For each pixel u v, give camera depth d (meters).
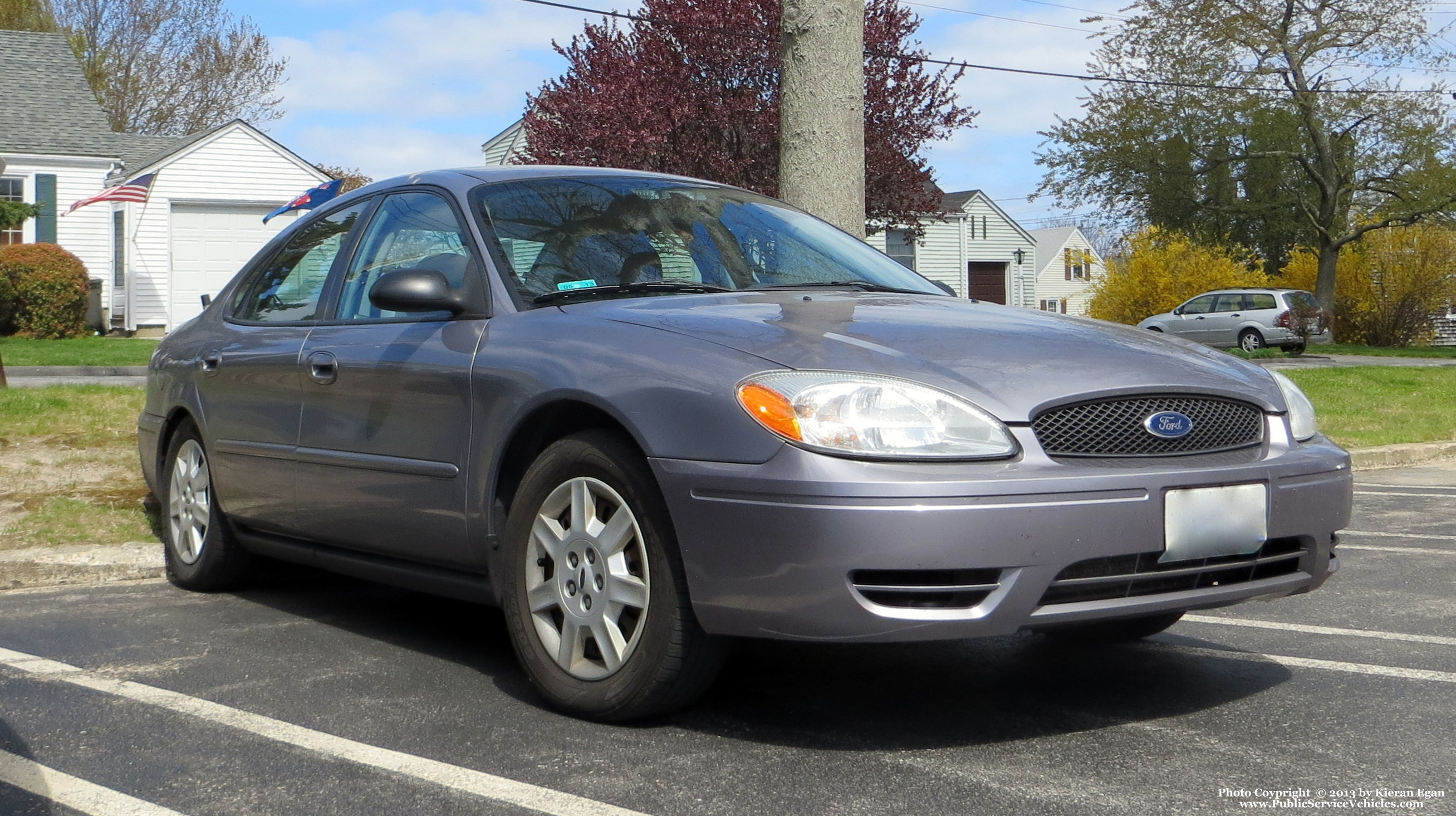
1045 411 3.01
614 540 3.20
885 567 2.79
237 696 3.53
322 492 4.17
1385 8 32.84
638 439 3.08
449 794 2.76
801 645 4.12
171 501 5.19
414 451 3.78
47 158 24.28
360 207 4.60
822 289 4.05
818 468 2.82
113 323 24.72
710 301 3.66
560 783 2.82
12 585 5.15
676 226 4.20
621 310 3.50
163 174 24.39
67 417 7.98
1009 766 2.93
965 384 3.01
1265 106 33.97
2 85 25.66
